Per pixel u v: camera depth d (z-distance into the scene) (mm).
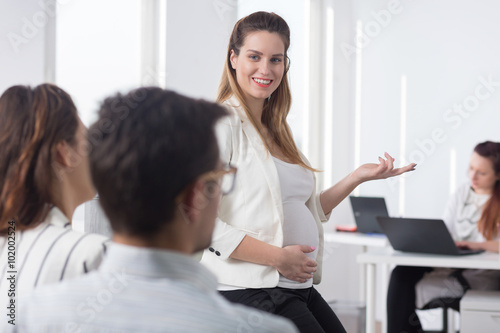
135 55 3623
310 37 5152
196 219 698
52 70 3070
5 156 953
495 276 3318
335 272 5141
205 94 3830
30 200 946
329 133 5129
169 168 671
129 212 674
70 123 973
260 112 1973
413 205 4941
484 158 3678
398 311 3346
